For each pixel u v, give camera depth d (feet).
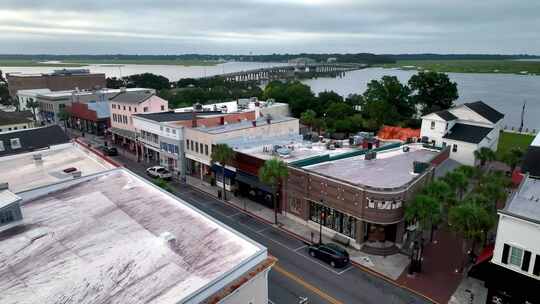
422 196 108.47
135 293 58.34
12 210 80.38
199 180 193.36
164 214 85.46
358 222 120.98
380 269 110.63
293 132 215.72
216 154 159.33
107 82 579.89
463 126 212.02
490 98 568.00
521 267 83.20
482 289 100.37
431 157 162.30
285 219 146.41
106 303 56.24
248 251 70.38
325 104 351.67
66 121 332.60
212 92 463.01
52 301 56.65
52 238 74.59
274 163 134.21
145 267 65.10
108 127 297.94
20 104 401.08
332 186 127.03
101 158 137.08
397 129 266.77
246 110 237.86
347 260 113.09
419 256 110.42
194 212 86.53
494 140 221.46
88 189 100.12
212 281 60.34
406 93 333.83
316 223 137.28
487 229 99.09
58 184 100.68
